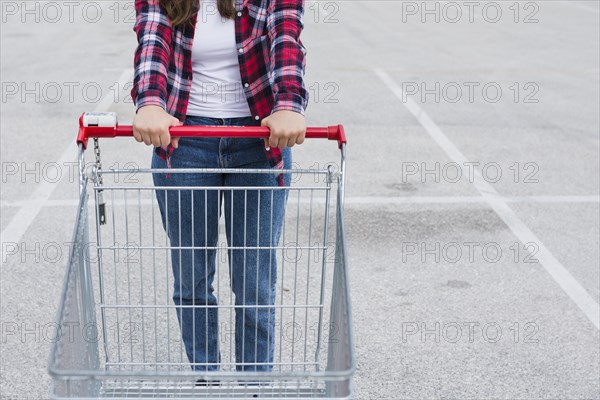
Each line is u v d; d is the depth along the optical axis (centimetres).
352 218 655
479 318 509
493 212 676
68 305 256
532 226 650
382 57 1320
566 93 1101
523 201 703
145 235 612
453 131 905
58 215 654
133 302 509
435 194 714
